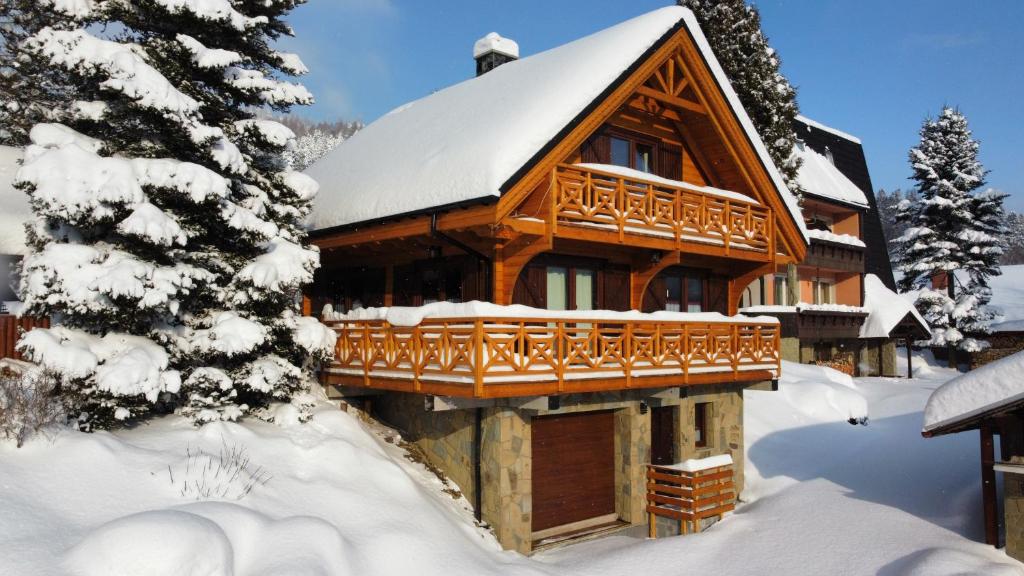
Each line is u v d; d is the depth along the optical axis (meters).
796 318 28.70
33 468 8.54
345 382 14.05
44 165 9.77
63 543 7.42
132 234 10.10
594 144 15.27
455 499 12.67
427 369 11.91
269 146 13.07
